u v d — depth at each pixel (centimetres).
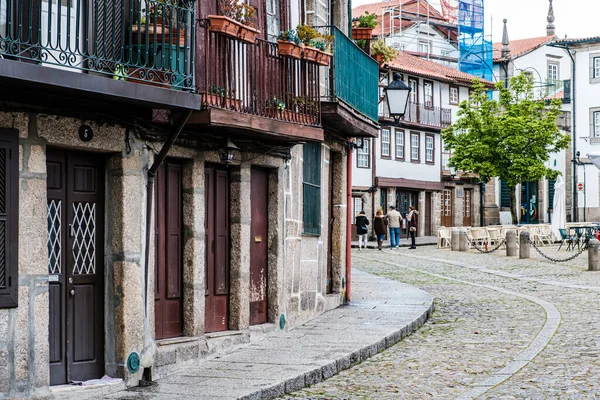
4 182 842
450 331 1488
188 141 1109
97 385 934
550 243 4334
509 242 3491
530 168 5081
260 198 1352
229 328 1254
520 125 5081
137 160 1001
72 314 949
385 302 1800
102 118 942
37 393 867
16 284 848
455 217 6206
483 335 1430
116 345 980
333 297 1714
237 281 1254
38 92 847
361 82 1770
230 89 1117
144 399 912
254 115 1144
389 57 2031
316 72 1345
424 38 6638
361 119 1705
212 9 1184
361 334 1354
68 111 900
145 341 1012
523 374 1088
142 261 1009
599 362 1147
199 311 1140
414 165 5741
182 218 1136
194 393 940
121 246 979
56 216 930
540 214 6438
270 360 1135
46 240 880
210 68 1084
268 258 1373
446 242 4369
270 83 1234
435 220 5981
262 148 1294
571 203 6347
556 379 1049
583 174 6231
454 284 2373
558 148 5209
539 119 5234
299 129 1254
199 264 1140
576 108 6284
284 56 1266
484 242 4144
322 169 1659
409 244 4672
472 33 6731
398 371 1138
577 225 4522
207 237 1205
